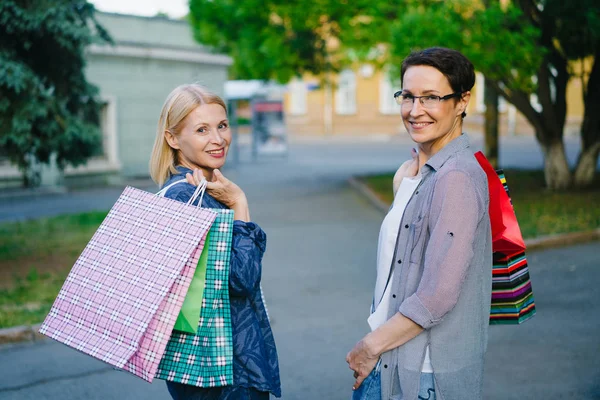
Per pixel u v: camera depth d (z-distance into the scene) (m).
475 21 10.85
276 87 26.52
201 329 2.26
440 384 2.16
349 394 4.46
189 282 2.18
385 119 44.59
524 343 5.25
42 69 8.92
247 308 2.41
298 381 4.70
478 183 2.15
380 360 2.25
